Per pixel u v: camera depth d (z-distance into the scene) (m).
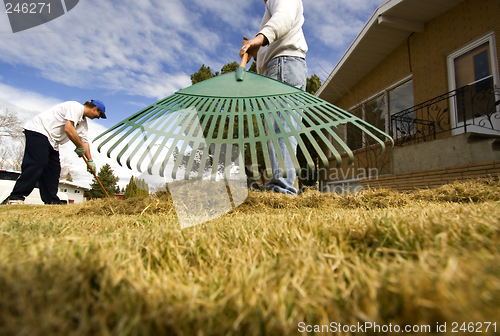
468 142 4.58
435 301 0.47
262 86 1.76
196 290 0.61
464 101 5.71
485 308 0.45
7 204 4.17
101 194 36.41
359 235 1.06
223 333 0.50
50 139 4.51
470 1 5.94
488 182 3.18
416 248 0.85
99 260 0.72
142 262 0.86
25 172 4.36
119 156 1.38
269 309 0.53
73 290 0.56
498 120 5.36
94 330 0.47
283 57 3.55
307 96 1.70
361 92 9.52
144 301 0.54
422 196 3.09
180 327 0.50
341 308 0.56
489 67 5.61
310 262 0.74
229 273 0.77
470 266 0.57
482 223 1.02
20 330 0.43
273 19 2.96
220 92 1.70
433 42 6.75
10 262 0.69
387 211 1.83
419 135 6.96
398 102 8.11
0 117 21.41
